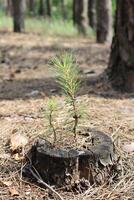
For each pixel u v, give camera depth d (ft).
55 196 4.11
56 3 42.19
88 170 4.19
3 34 19.42
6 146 5.14
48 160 4.22
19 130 5.51
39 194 4.17
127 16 7.47
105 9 16.75
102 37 16.89
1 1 40.60
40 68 10.96
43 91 7.91
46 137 4.68
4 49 14.75
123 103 6.86
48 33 20.62
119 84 7.68
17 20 20.33
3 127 5.72
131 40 7.51
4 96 7.68
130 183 4.32
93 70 9.90
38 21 26.96
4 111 6.52
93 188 4.20
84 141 4.45
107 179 4.29
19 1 20.20
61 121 5.09
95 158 4.20
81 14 21.16
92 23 25.39
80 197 4.09
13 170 4.57
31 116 6.14
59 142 4.46
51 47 15.14
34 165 4.40
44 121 5.49
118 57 7.74
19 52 14.05
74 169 4.18
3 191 4.26
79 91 7.45
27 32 20.77
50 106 4.48
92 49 14.75
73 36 19.88
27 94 7.71
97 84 7.83
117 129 5.49
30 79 9.45
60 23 25.71
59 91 7.78
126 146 5.02
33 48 14.93
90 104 6.64
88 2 25.50
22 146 4.95
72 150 4.26
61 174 4.20
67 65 4.32
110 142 4.45
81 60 11.98
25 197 4.14
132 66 7.51
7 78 9.64
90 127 5.07
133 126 5.72
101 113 6.17
